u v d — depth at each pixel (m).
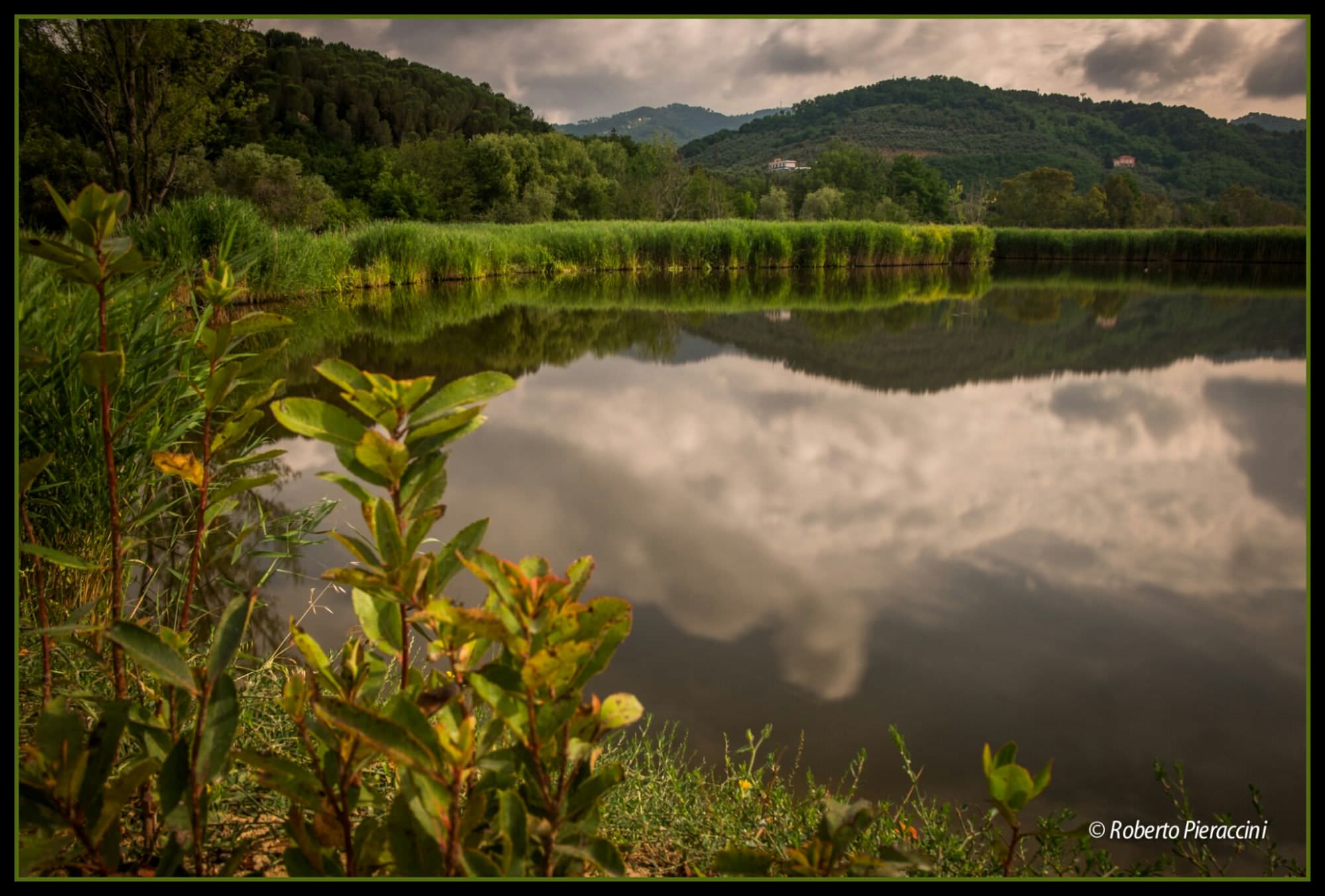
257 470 4.53
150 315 3.12
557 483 4.99
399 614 0.92
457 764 0.74
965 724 2.57
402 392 0.80
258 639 2.75
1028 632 3.23
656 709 2.58
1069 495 5.07
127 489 2.85
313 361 8.58
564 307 15.73
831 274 26.53
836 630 3.20
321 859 0.85
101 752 0.82
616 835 1.58
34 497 2.62
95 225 0.96
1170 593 3.64
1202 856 1.67
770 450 6.02
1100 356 10.76
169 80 17.50
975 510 4.75
